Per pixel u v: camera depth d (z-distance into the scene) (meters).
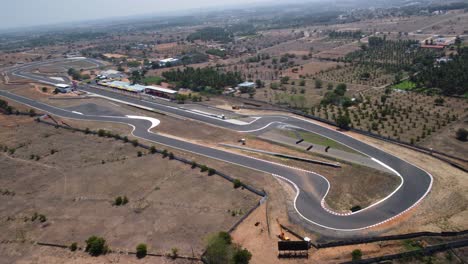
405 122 101.50
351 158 82.81
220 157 88.38
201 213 63.72
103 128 114.31
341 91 134.00
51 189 75.88
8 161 91.44
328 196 67.75
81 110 136.38
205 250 53.34
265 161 84.81
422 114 105.75
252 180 75.38
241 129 107.56
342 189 70.06
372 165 78.62
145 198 70.00
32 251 56.09
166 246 55.09
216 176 77.88
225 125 111.88
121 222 62.34
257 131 105.06
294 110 120.19
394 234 54.81
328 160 82.75
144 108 135.25
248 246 54.16
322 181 73.69
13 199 72.62
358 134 97.25
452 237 52.78
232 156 88.69
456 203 61.81
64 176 81.62
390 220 58.81
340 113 112.44
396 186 69.44
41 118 127.12
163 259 52.38
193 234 57.69
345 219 60.03
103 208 67.31
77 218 64.38
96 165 86.56
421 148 84.25
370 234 55.47
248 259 49.47
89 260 53.06
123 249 54.97
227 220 61.16
